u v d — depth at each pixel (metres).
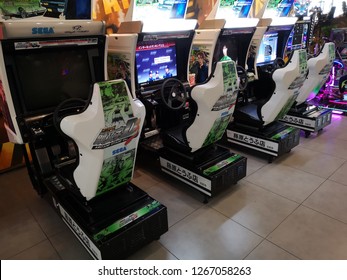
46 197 2.88
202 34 3.69
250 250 2.20
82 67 2.68
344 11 6.25
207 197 2.80
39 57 2.40
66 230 2.56
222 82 2.45
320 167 3.40
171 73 3.56
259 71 4.45
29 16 2.25
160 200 2.92
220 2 3.71
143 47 3.18
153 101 3.12
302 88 4.20
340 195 2.84
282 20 4.39
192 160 2.94
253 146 3.72
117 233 1.99
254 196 2.90
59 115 2.36
